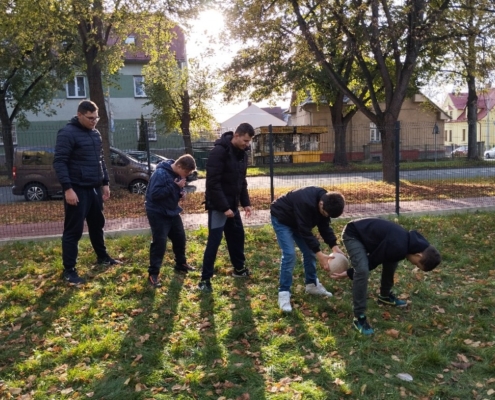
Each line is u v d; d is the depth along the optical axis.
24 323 4.50
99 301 4.97
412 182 14.55
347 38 16.55
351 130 15.36
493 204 10.90
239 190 5.39
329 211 4.27
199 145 25.31
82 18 13.43
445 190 13.20
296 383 3.49
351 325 4.47
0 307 4.88
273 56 20.17
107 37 14.37
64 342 4.14
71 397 3.35
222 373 3.59
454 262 6.47
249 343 4.16
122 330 4.35
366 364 3.80
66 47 21.05
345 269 4.38
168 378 3.59
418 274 5.90
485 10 15.71
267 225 8.35
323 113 35.41
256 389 3.42
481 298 5.18
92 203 5.77
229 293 5.27
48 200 13.88
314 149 16.58
